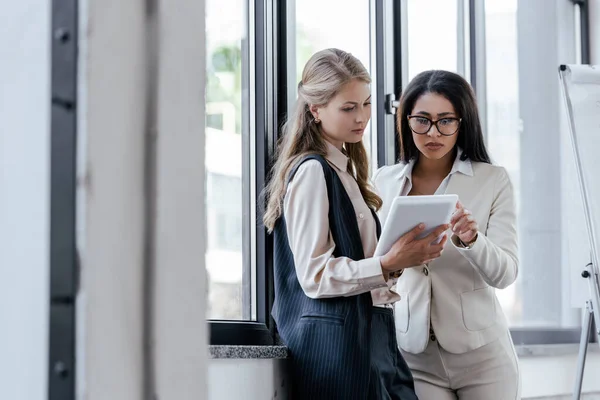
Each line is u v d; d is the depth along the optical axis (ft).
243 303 9.01
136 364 4.23
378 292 7.45
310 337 7.16
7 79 4.26
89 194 3.96
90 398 3.91
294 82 9.93
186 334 4.52
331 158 7.52
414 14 12.48
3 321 4.19
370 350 7.20
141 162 4.33
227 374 7.11
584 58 15.35
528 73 14.61
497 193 8.71
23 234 4.15
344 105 7.41
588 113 11.76
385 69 11.75
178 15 4.56
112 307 4.07
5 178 4.24
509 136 14.30
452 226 7.98
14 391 4.12
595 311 11.59
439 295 8.41
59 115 4.01
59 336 3.93
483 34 13.94
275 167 7.88
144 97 4.37
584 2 15.39
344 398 7.01
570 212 12.00
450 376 8.48
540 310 14.42
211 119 8.65
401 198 6.82
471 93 8.66
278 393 7.95
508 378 8.46
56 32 4.06
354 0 11.37
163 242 4.38
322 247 7.15
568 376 14.25
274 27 9.41
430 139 8.49
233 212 8.94
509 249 8.46
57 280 3.96
